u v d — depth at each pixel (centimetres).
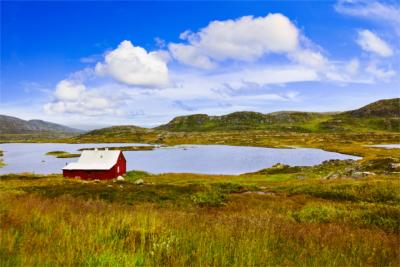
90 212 1429
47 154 16162
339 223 1814
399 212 2067
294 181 5634
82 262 742
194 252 837
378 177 5016
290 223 1477
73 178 7681
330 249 979
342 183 4325
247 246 888
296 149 17200
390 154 12144
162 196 3853
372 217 1984
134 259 780
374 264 881
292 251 952
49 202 1594
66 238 885
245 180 6475
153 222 1109
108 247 860
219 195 3738
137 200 3619
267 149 17488
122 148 18638
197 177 7462
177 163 12044
